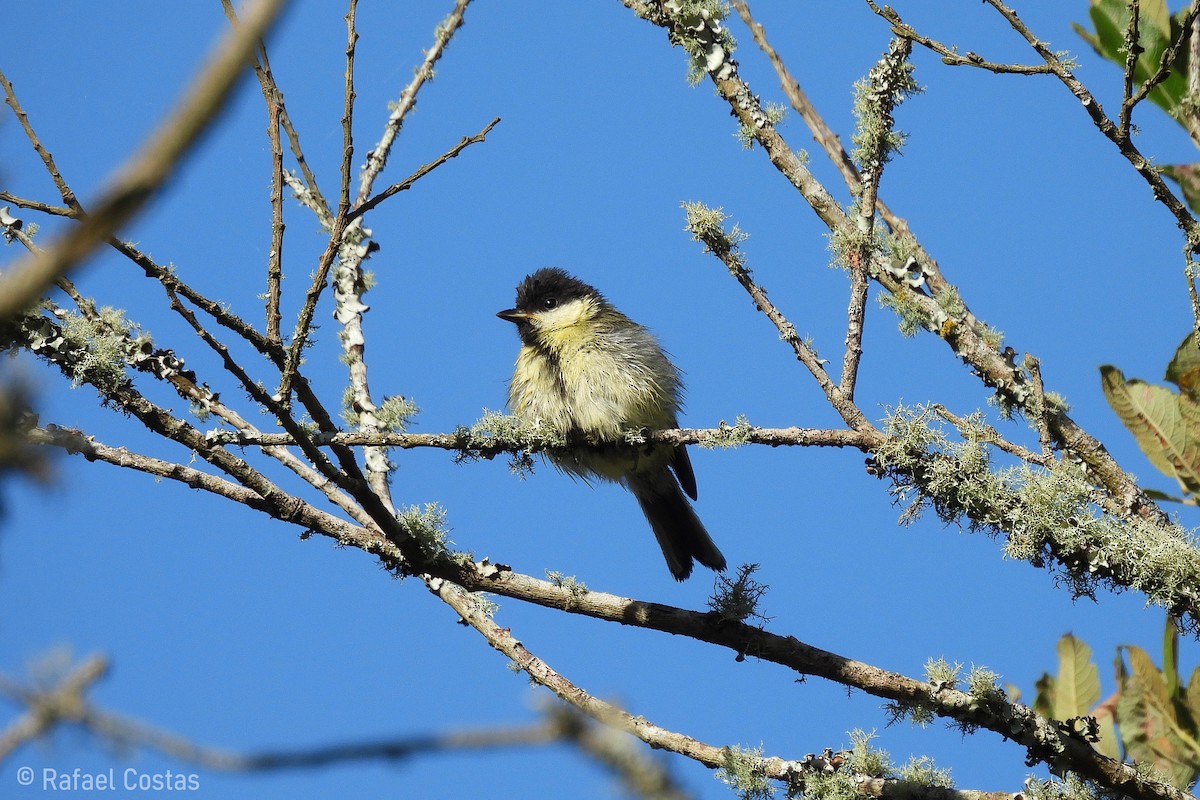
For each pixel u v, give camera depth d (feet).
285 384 25.46
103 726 13.01
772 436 28.19
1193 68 29.94
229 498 29.40
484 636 29.81
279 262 25.25
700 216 30.01
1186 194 29.66
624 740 12.79
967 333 31.17
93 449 28.37
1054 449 30.14
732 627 28.48
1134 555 26.55
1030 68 27.04
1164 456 29.19
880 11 28.02
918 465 27.40
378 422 33.91
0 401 8.00
